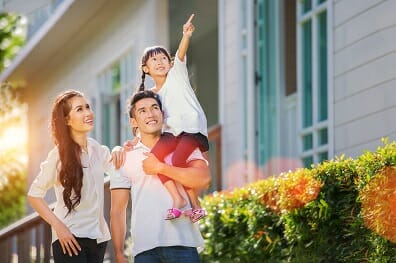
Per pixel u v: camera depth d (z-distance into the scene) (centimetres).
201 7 1391
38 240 1053
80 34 1592
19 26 2584
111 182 560
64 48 1684
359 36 834
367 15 821
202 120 576
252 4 1075
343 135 858
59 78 1772
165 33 1309
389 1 788
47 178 589
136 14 1371
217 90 1593
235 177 1112
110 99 1517
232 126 1132
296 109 1013
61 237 575
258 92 1062
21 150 2381
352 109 842
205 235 855
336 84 873
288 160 1014
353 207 648
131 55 1405
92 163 595
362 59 828
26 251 1065
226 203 834
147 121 550
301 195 684
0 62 2581
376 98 802
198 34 1516
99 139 1530
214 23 1471
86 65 1619
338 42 872
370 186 613
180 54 586
